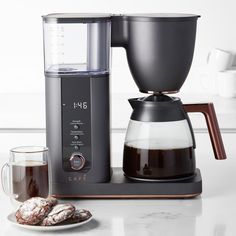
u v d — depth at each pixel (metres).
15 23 4.34
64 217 1.70
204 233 1.68
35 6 4.32
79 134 2.01
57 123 2.01
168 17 1.99
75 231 1.70
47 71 2.01
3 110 3.78
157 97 2.08
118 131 3.76
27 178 1.88
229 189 2.10
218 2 4.27
